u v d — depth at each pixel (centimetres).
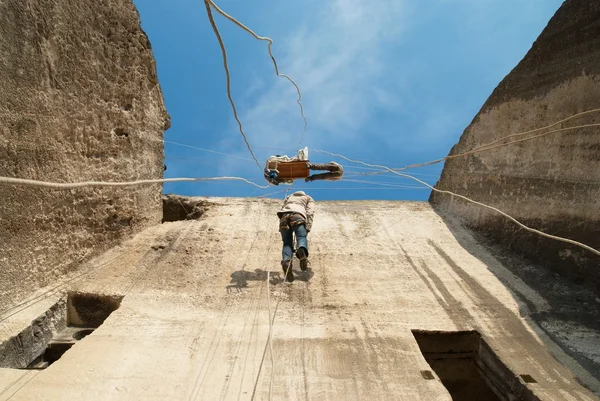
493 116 777
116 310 486
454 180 884
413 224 820
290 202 616
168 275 583
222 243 704
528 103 695
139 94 738
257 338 439
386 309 513
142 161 750
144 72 753
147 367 382
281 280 583
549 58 662
